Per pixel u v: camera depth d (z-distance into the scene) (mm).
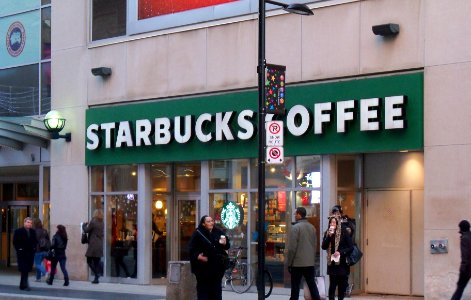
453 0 16984
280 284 19766
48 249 24000
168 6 22219
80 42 24281
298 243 15867
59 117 24266
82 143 24062
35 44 26172
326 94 18797
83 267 23984
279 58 19719
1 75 27109
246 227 20516
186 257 22328
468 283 16422
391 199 19094
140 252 22609
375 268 19312
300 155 19297
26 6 26469
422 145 17297
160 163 22484
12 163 26656
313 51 19141
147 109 22375
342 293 16234
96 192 23797
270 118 19578
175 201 22609
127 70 23031
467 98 16719
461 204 16703
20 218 30344
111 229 23469
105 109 23422
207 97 21016
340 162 19172
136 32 22906
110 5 23703
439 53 17141
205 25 21250
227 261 15625
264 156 15391
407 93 17500
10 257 30656
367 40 18234
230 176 20859
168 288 17438
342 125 18375
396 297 18703
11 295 19531
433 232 17078
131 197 22969
